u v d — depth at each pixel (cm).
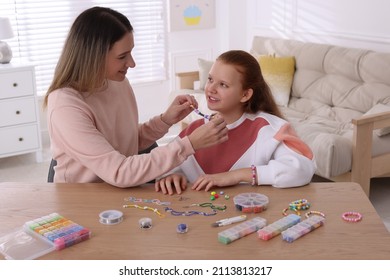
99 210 149
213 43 545
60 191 163
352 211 145
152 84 527
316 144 309
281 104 414
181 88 457
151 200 155
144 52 516
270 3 492
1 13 449
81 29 166
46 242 130
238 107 180
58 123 163
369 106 357
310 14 451
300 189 161
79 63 167
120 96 188
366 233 133
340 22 426
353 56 379
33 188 166
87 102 175
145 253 125
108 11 168
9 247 129
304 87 408
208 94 177
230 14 521
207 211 147
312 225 134
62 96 166
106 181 163
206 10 530
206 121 193
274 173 160
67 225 136
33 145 416
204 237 132
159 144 452
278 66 418
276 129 173
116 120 186
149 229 137
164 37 521
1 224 142
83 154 161
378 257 122
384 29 390
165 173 162
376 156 318
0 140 402
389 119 312
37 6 461
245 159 175
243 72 173
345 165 305
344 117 365
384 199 334
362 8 405
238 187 164
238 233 130
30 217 146
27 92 405
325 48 404
